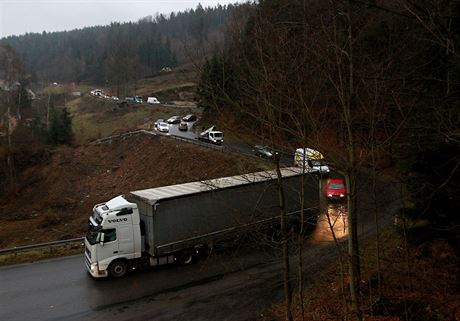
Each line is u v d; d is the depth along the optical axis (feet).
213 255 61.77
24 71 199.72
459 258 41.60
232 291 50.67
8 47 189.98
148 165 146.82
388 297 40.27
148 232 57.11
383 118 31.60
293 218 66.23
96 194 144.87
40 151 181.98
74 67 616.39
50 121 227.40
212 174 111.34
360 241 58.90
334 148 35.14
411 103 30.14
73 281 55.42
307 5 33.81
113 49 414.00
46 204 147.84
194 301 48.37
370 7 27.32
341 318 39.50
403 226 40.22
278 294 49.34
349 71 31.76
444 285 39.75
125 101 308.81
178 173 128.26
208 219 60.44
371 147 31.04
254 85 32.09
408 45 31.81
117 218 55.42
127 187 139.85
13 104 189.98
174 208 57.52
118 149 175.52
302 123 33.22
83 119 297.53
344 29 32.42
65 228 119.85
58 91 448.24
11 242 114.83
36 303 48.83
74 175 164.04
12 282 55.62
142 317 44.83
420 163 35.76
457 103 28.37
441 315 35.65
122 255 55.72
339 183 80.79
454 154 33.86
